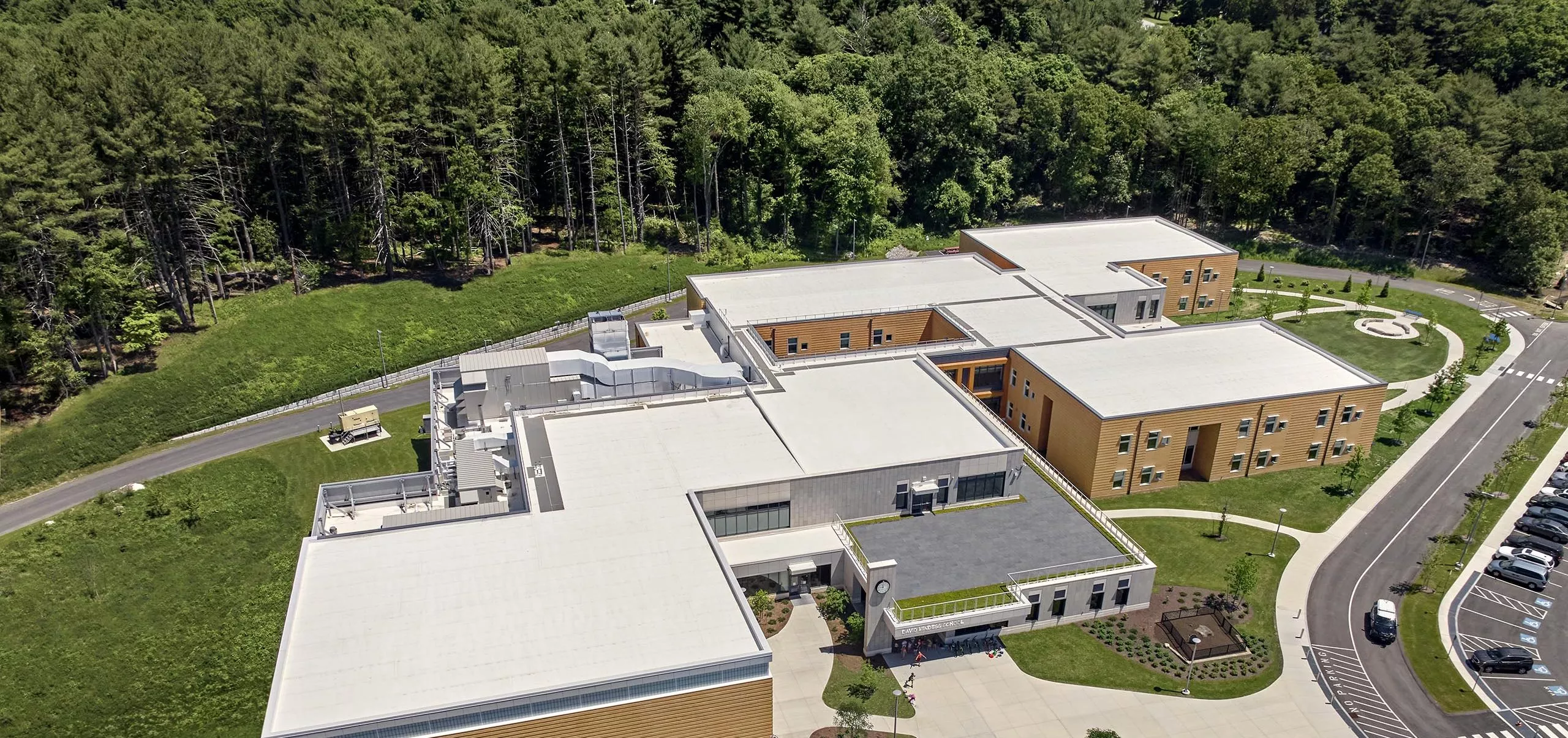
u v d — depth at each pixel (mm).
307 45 106125
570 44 122875
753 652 48406
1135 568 63000
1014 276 106312
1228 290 118062
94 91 90375
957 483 68688
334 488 65625
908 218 151000
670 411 74438
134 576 68438
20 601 65625
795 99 134750
